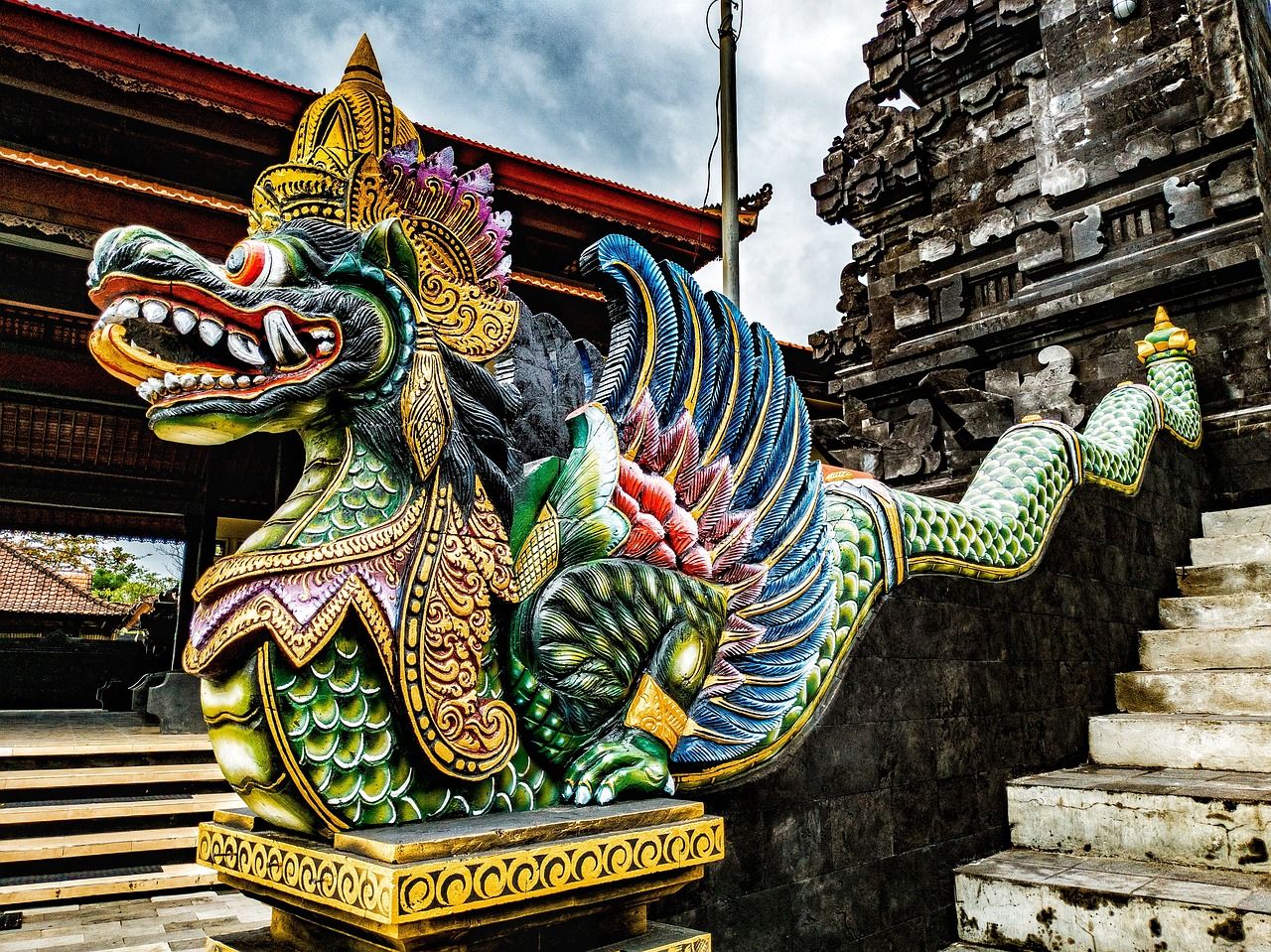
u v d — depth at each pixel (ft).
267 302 5.46
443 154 6.63
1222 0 23.00
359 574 5.43
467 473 6.19
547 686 6.40
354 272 5.78
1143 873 10.18
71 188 25.72
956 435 24.97
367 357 5.75
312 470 6.02
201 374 5.35
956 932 10.58
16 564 70.90
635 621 6.91
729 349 8.69
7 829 16.92
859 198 31.83
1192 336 22.79
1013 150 27.86
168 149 30.78
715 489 8.20
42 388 30.66
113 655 46.85
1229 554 19.02
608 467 7.07
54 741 23.44
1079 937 9.55
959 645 11.84
